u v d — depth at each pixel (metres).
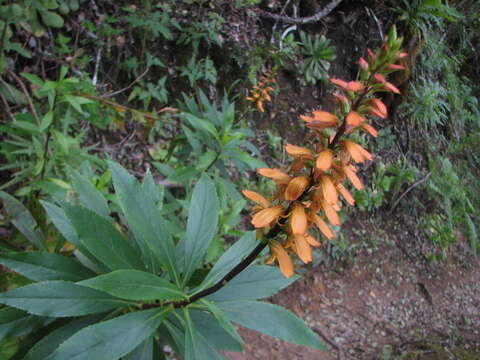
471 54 1.75
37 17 0.77
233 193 0.69
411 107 1.40
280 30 1.18
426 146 1.47
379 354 0.88
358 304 1.03
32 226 0.46
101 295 0.35
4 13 0.67
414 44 1.35
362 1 1.32
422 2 1.28
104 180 0.55
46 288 0.33
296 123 1.21
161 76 0.97
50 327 0.37
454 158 1.59
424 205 1.40
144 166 0.89
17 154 0.65
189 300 0.34
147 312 0.33
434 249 1.32
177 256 0.40
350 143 0.25
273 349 0.80
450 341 1.00
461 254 1.40
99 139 0.85
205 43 1.01
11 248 0.47
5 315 0.35
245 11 1.09
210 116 0.76
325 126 0.26
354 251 1.15
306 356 0.81
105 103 0.69
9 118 0.69
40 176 0.57
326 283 1.04
